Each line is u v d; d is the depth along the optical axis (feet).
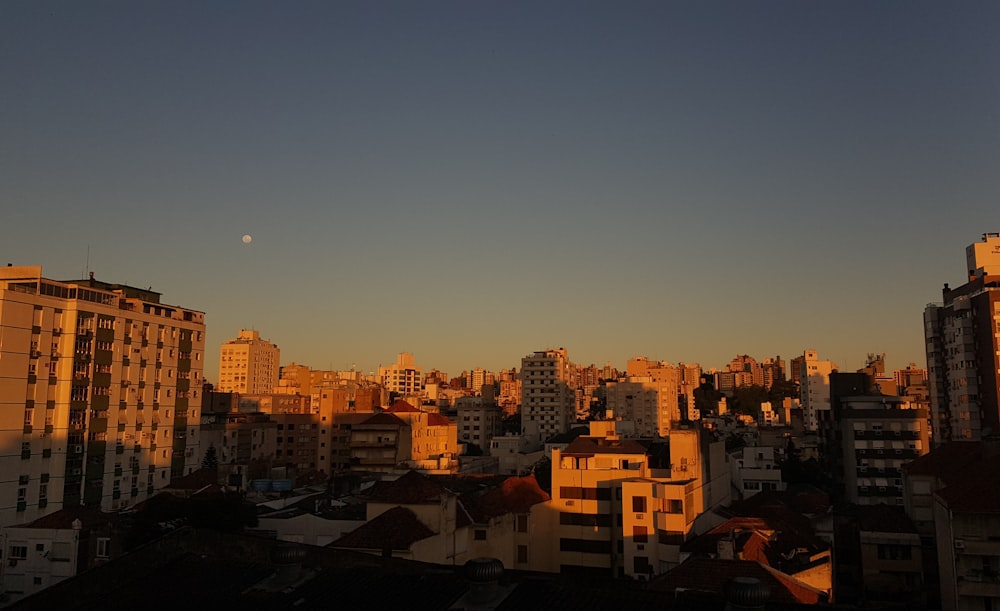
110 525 245.65
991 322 402.72
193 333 411.34
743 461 388.98
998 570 189.06
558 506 289.12
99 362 339.16
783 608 88.17
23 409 300.20
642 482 261.65
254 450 531.09
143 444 364.17
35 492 303.07
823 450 472.44
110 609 101.35
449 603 97.81
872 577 269.23
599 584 114.83
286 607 99.50
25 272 330.75
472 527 226.99
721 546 162.09
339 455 583.58
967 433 416.46
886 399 421.18
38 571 236.84
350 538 183.83
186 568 113.91
